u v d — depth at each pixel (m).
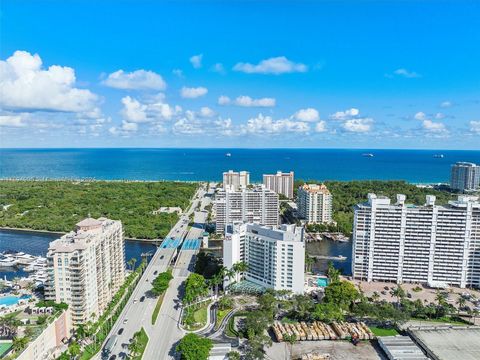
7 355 181.25
